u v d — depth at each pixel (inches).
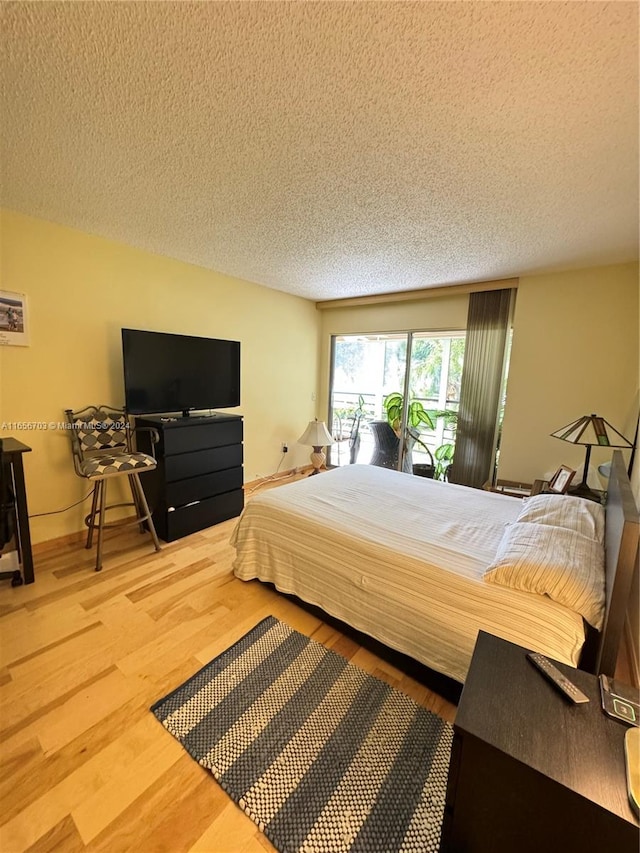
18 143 59.0
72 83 45.5
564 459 124.2
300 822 41.3
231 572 93.7
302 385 186.4
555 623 49.9
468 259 111.7
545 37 37.6
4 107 50.1
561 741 30.7
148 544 108.0
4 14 36.5
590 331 117.3
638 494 75.9
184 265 125.8
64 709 54.2
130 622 73.9
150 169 66.7
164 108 50.4
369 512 82.7
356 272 129.6
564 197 72.4
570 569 53.1
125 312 112.0
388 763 47.9
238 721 53.2
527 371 128.3
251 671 62.5
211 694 57.5
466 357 145.5
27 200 81.2
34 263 93.0
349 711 55.6
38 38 39.3
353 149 59.4
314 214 84.2
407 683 61.2
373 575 66.6
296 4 35.2
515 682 36.7
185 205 81.4
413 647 61.2
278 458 178.5
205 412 144.4
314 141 57.5
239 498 131.2
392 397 176.9
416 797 44.1
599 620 50.1
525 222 84.6
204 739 50.4
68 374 101.8
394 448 178.9
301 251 109.7
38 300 94.8
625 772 28.3
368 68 42.5
